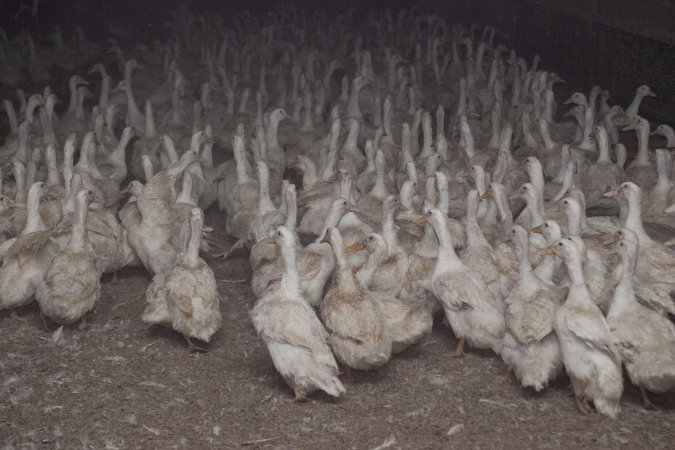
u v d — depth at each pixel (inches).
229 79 346.0
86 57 374.0
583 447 131.1
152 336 161.8
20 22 470.9
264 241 170.1
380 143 238.8
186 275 152.4
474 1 467.5
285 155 240.1
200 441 134.2
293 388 140.8
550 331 137.5
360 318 140.6
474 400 142.0
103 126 243.8
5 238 177.0
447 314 151.3
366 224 179.0
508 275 159.2
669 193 185.9
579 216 162.7
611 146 232.4
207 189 213.9
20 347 156.9
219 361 154.3
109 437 135.0
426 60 366.3
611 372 133.1
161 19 490.0
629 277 137.6
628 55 313.4
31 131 239.3
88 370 150.9
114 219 181.5
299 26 442.0
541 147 229.8
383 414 139.3
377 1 512.4
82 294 157.4
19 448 132.6
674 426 134.4
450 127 271.1
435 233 162.1
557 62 386.0
